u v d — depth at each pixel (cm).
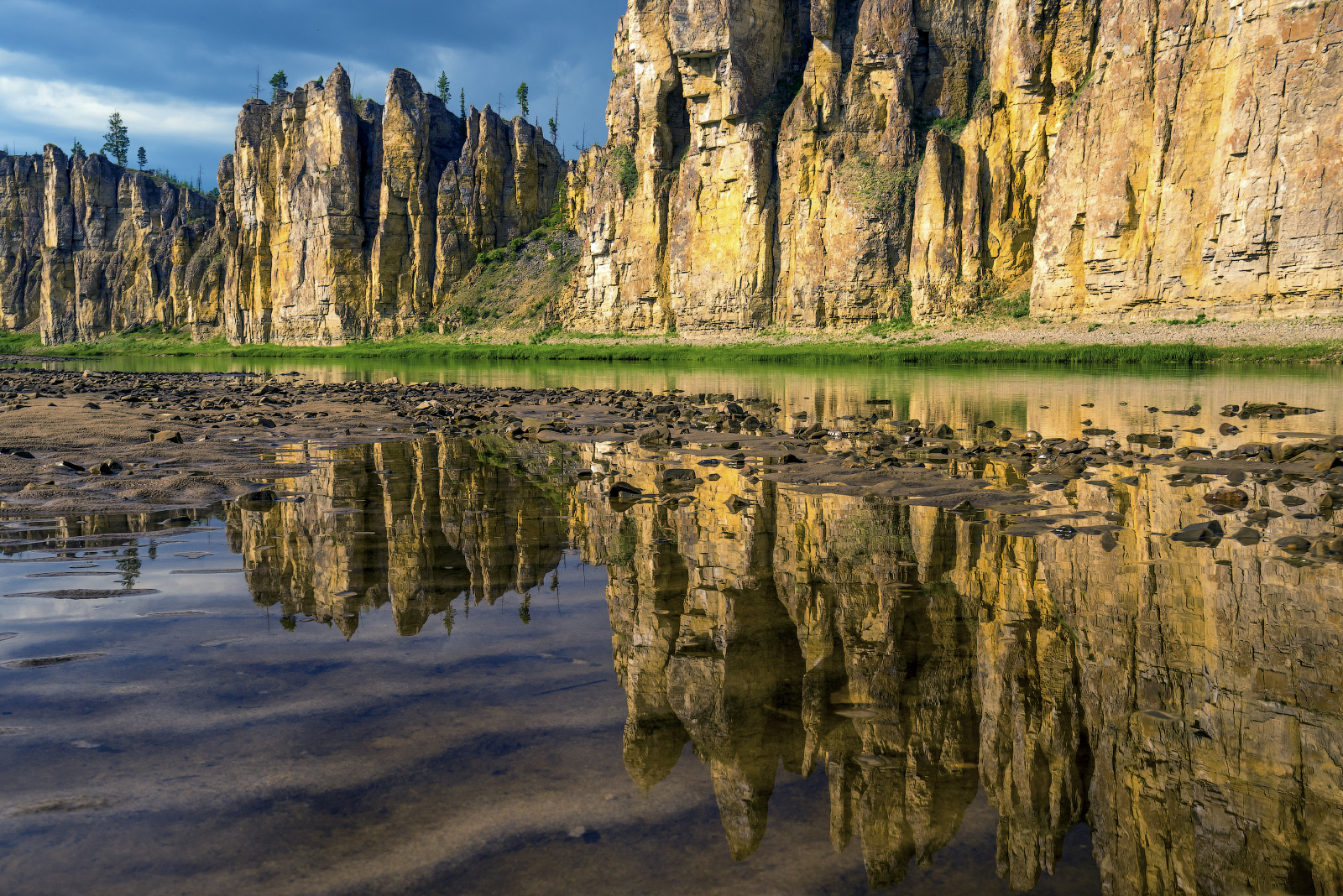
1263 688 332
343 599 452
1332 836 225
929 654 371
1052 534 632
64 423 1414
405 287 10512
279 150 10881
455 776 252
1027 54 6088
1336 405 1905
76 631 389
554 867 205
